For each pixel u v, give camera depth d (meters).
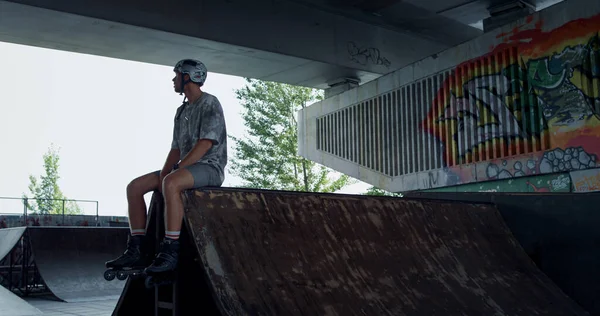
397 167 16.44
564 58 12.16
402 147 16.28
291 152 33.41
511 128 13.27
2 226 17.72
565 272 5.83
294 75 18.42
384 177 16.89
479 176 13.85
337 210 4.57
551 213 5.98
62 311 8.27
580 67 11.83
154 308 4.39
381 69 18.34
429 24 18.25
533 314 4.87
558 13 12.34
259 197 4.10
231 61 16.66
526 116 12.98
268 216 4.02
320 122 19.75
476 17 17.42
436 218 5.43
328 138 19.34
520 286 5.29
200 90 4.24
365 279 4.14
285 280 3.66
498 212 6.30
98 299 9.86
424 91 15.74
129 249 3.99
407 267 4.57
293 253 3.90
